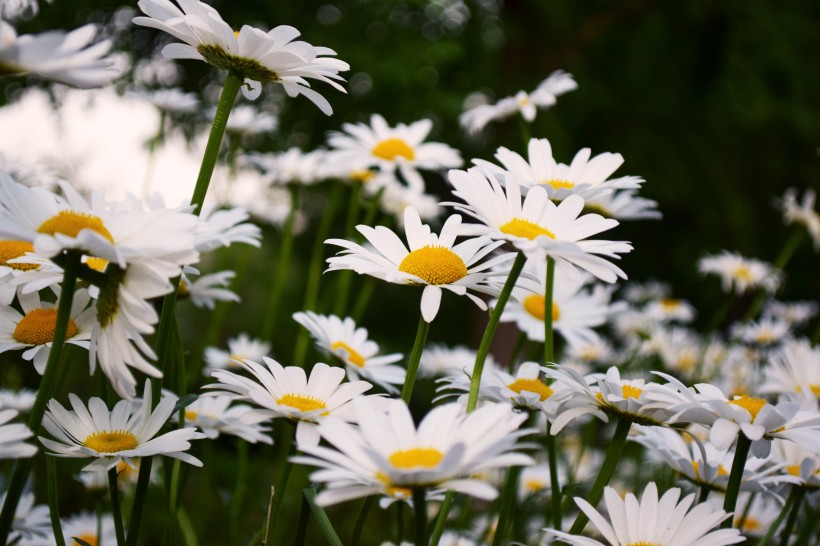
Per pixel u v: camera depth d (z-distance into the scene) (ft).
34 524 1.52
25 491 1.73
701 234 6.79
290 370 1.30
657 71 6.84
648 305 3.35
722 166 6.76
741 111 6.18
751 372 2.59
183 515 1.65
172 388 1.51
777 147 6.95
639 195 6.55
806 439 1.24
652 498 1.23
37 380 2.69
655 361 2.97
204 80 4.94
